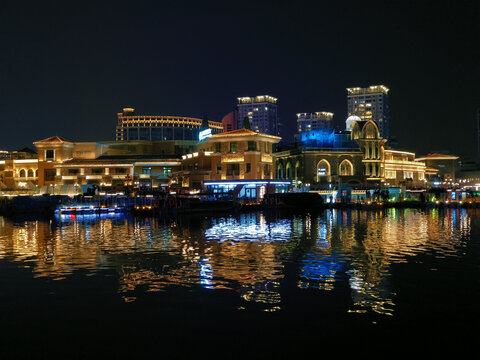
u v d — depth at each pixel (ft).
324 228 146.30
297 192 313.12
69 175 375.45
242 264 76.48
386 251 90.84
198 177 324.19
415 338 41.65
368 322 45.78
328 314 48.21
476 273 67.87
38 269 73.67
